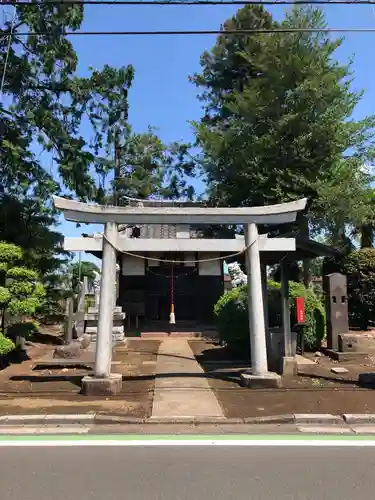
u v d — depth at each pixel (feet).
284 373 31.19
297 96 53.57
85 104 51.49
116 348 46.09
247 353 38.86
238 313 38.29
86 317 46.47
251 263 28.91
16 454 16.53
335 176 55.62
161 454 16.47
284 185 53.72
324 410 22.13
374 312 56.65
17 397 25.17
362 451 16.74
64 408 22.72
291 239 29.27
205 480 13.96
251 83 62.44
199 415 21.34
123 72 51.72
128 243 28.71
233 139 59.98
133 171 88.58
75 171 49.44
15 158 44.50
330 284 40.81
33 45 46.70
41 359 37.68
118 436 18.86
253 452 16.65
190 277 63.93
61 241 45.47
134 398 24.93
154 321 63.21
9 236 41.63
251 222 29.12
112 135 54.03
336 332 39.86
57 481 13.93
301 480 13.93
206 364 36.37
